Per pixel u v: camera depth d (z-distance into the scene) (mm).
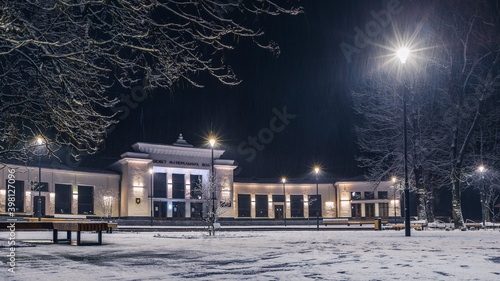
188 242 22594
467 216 81000
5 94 9227
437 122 48000
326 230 48875
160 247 18656
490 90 39125
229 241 23641
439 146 49344
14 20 7406
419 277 9125
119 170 74562
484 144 51188
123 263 12242
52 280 9086
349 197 83000
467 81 40438
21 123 9914
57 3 7422
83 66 8914
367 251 15766
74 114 9117
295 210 85312
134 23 8312
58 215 64562
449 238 24797
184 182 77875
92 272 10320
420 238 25000
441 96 45219
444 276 9227
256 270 10562
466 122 45938
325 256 13945
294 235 32188
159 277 9484
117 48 8242
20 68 9227
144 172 72750
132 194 71312
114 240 24609
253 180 85438
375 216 81125
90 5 7684
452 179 40531
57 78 8906
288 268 10867
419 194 47062
